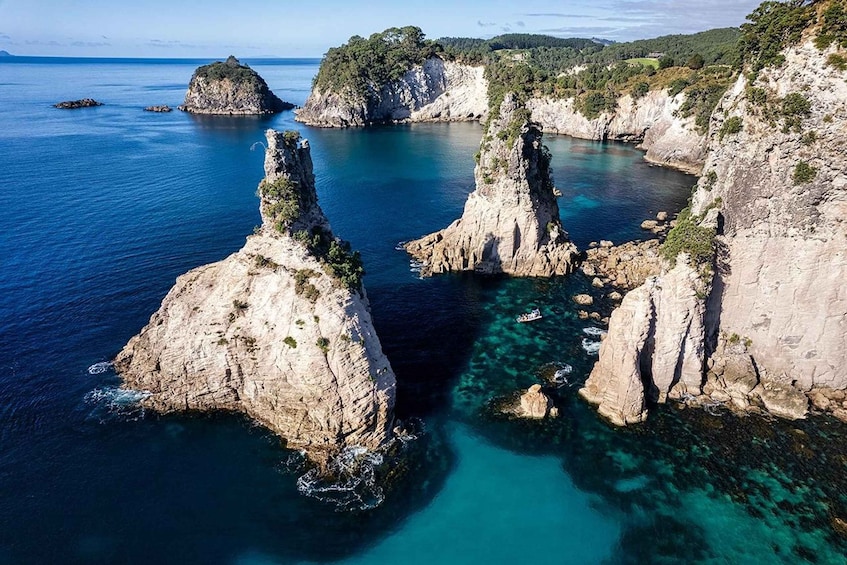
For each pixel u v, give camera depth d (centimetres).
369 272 8550
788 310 5384
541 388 5859
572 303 7644
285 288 5016
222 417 5334
